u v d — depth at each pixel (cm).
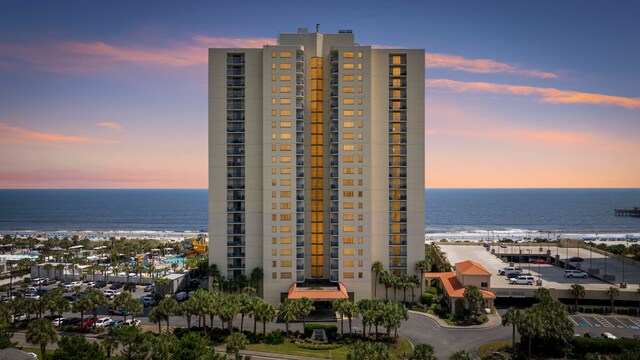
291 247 11481
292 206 11469
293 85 11450
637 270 14600
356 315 8925
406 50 11831
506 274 13600
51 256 19200
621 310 11069
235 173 11794
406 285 11238
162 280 12912
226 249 11731
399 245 11938
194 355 6775
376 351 6738
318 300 10800
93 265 15762
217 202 11750
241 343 7806
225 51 11719
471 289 10581
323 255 11994
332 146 11688
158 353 6888
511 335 9556
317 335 9294
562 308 8919
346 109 11456
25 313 10550
